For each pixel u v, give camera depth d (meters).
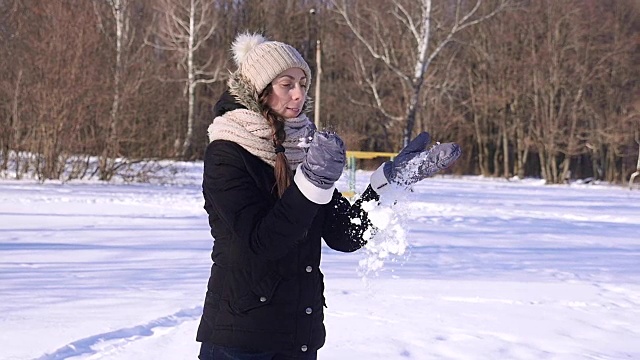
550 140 44.75
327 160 2.28
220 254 2.52
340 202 2.71
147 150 23.75
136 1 34.47
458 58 46.78
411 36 35.38
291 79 2.59
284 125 2.57
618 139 44.75
